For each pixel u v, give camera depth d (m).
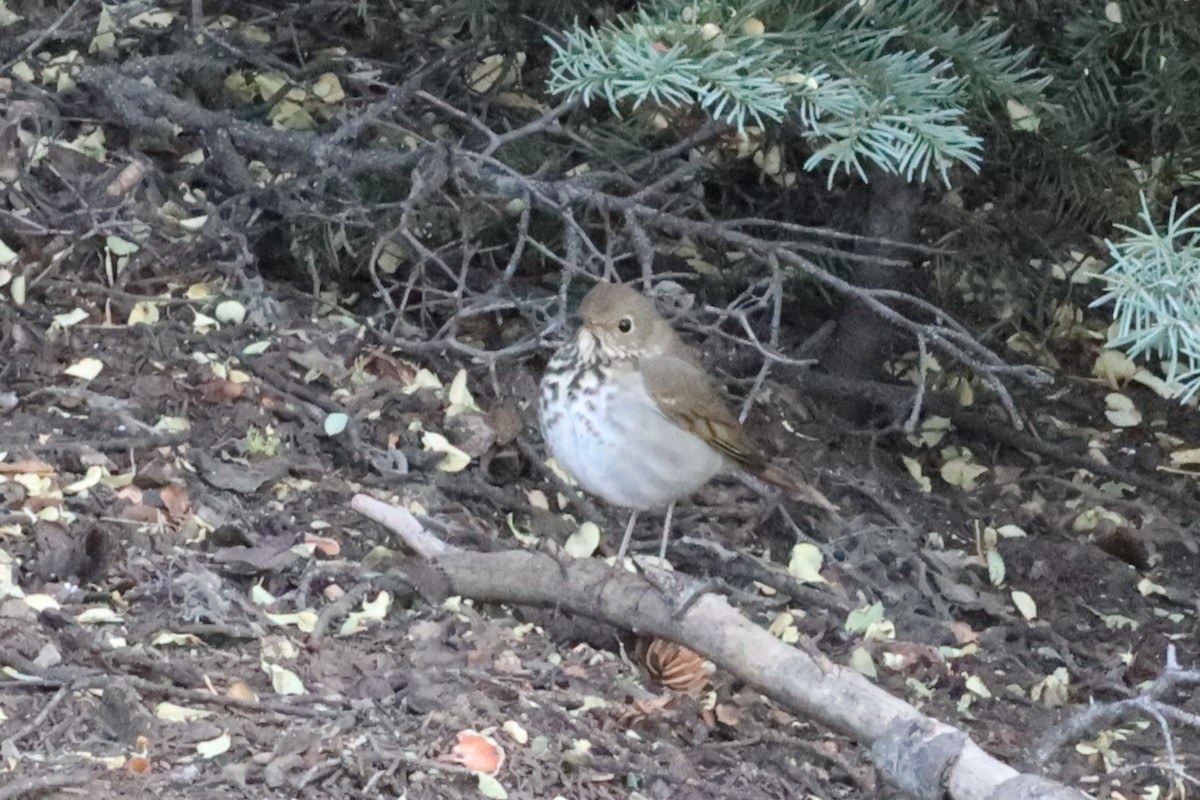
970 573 10.51
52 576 7.53
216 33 11.98
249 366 9.96
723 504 10.56
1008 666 9.37
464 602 8.25
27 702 6.43
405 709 6.98
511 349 10.07
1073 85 11.04
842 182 12.42
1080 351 13.33
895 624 9.59
